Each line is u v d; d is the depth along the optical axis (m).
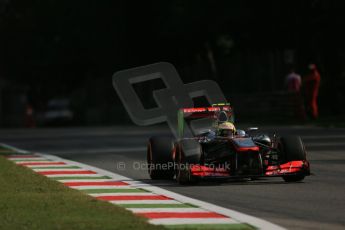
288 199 44.28
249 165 49.66
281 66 136.38
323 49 152.88
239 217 38.34
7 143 106.06
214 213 39.66
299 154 50.75
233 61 153.50
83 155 79.88
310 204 42.34
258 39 173.88
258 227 35.53
